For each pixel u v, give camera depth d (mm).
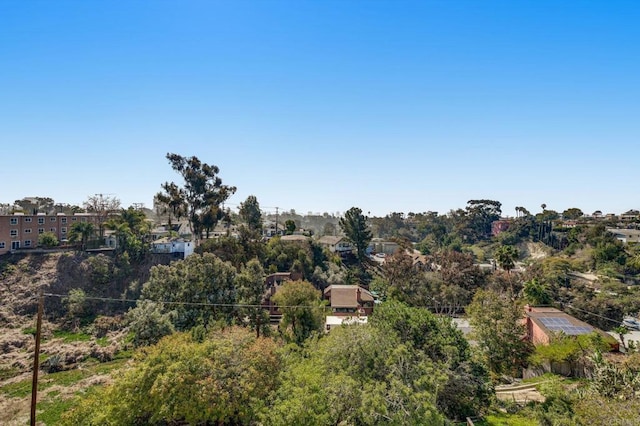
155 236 75312
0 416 26641
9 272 51812
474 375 22750
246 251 62062
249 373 19844
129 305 50688
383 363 20391
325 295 57625
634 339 41188
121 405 19125
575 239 89250
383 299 57000
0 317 44969
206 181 67562
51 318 46500
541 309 40750
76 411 20156
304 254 65562
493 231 134125
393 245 103062
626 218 112000
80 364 37000
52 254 55750
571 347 28266
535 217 127812
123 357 38531
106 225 64812
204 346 21391
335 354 21219
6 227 55906
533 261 86188
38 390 31109
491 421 20812
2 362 37062
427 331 24469
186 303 36750
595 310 50938
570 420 18031
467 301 58031
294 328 37312
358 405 17562
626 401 16562
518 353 31422
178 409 18500
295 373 19609
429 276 61406
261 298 39656
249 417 18812
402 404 17531
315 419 16484
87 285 52406
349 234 81375
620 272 65000
